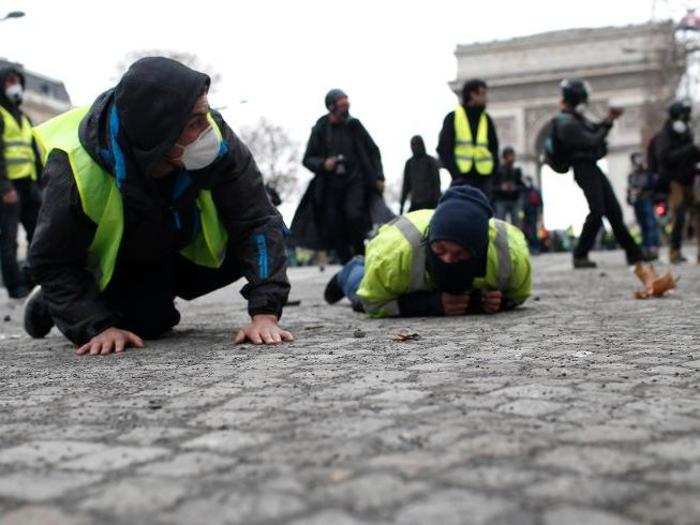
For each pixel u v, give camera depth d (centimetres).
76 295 399
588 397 250
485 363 321
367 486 171
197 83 346
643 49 4191
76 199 374
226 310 692
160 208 377
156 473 187
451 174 917
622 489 165
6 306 872
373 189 854
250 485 175
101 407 263
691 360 318
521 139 4734
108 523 157
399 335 404
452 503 160
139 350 399
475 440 203
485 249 481
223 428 226
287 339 414
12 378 334
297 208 850
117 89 353
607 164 4672
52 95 6588
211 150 357
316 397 263
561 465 181
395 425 220
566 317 496
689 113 1109
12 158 901
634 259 970
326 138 835
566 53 4666
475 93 906
